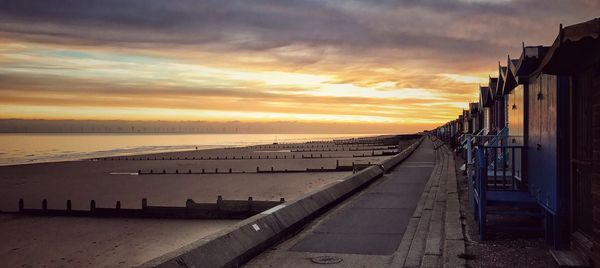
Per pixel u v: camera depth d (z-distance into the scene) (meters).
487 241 7.80
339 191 13.32
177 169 48.72
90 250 14.90
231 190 28.75
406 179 18.78
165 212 20.25
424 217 10.31
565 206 6.88
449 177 17.67
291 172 40.09
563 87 6.80
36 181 38.62
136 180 37.75
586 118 6.11
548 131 7.33
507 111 13.79
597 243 5.45
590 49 5.45
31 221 20.27
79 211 21.31
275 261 7.15
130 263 13.30
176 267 5.66
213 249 6.50
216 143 192.25
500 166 13.31
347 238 8.59
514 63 10.04
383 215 10.82
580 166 6.40
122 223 19.34
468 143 12.80
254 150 97.75
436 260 6.81
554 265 6.41
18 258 14.12
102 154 92.25
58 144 179.00
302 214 9.83
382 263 6.93
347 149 90.38
